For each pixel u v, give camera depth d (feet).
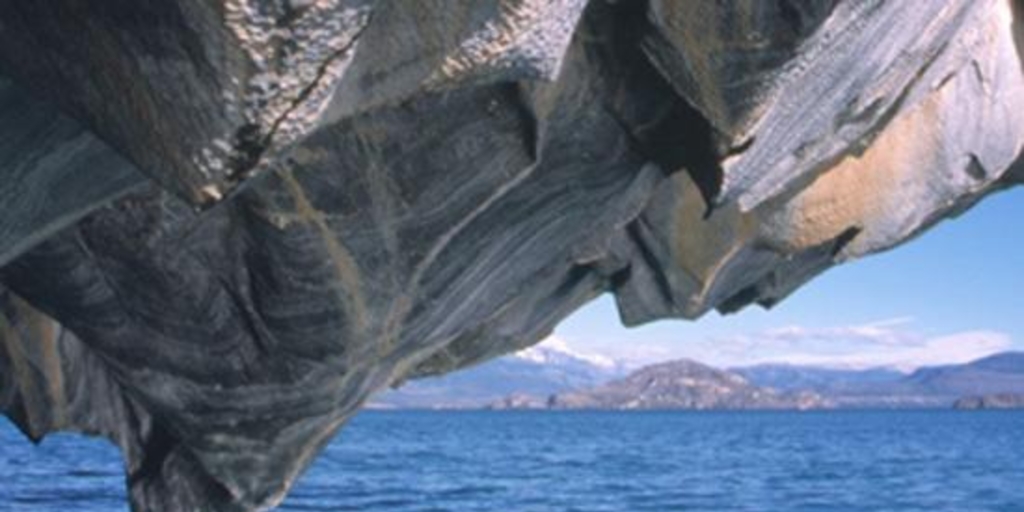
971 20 31.07
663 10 21.20
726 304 47.29
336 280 26.12
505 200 26.45
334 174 23.50
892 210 35.99
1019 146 35.96
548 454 325.01
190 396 30.09
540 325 42.75
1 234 17.71
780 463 285.43
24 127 15.74
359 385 31.58
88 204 18.56
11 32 13.51
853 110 25.61
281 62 11.69
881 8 21.59
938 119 34.81
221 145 12.52
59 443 309.42
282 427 31.65
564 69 23.53
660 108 24.58
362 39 14.60
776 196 35.29
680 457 313.53
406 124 23.00
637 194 30.04
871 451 366.02
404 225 25.08
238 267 26.40
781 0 19.83
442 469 239.91
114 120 13.38
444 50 14.83
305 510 146.10
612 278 40.34
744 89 21.42
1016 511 160.56
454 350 42.19
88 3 12.25
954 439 498.28
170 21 11.66
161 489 35.42
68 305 27.25
